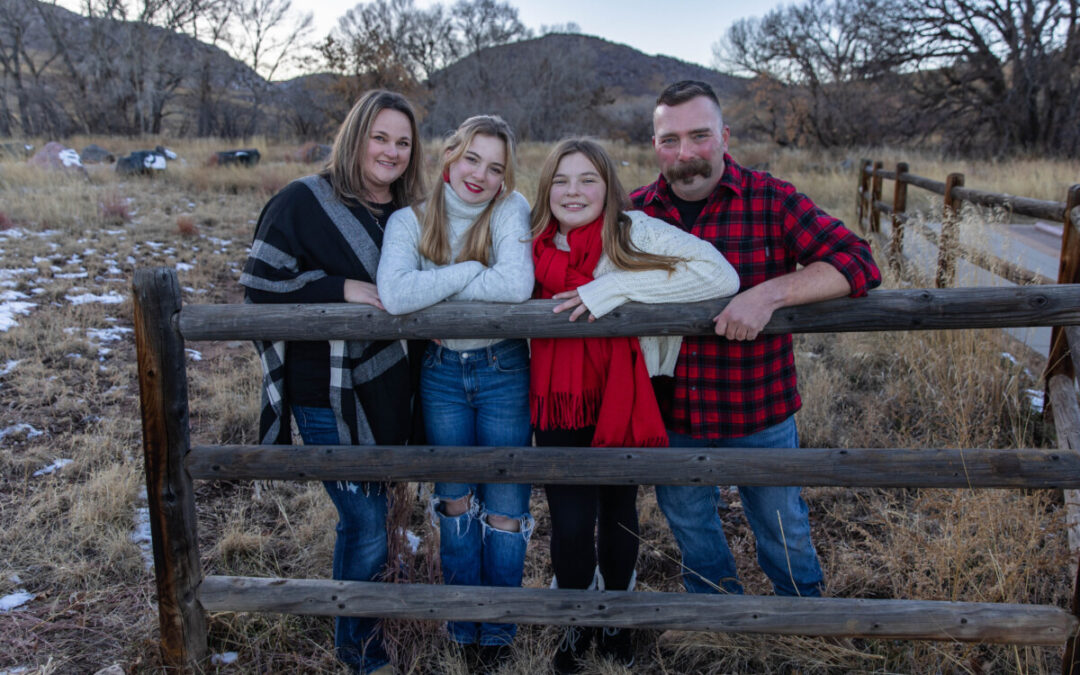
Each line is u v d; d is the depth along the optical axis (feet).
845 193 43.52
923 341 15.11
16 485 11.54
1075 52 80.23
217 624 8.54
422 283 6.89
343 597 7.67
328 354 7.51
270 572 9.82
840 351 17.07
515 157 7.32
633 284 6.83
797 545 8.29
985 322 6.76
